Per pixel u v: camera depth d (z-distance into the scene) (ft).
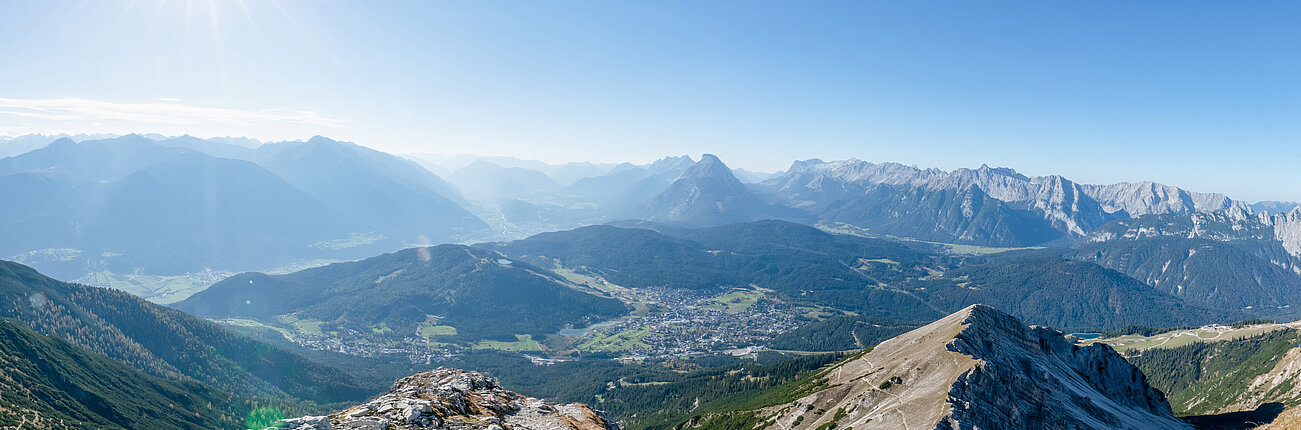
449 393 269.44
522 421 265.13
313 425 186.39
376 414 215.10
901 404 509.76
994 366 511.40
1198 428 645.92
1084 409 531.50
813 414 616.39
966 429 421.59
